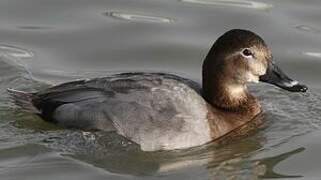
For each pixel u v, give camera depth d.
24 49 19.42
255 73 16.19
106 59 19.30
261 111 16.84
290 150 15.76
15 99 16.23
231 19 20.86
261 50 16.14
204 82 16.23
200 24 20.67
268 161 15.37
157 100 15.30
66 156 15.16
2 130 15.95
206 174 14.86
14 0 21.44
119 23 20.62
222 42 16.11
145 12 21.20
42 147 15.40
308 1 21.81
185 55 19.52
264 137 16.16
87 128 15.39
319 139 16.14
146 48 19.73
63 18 20.77
